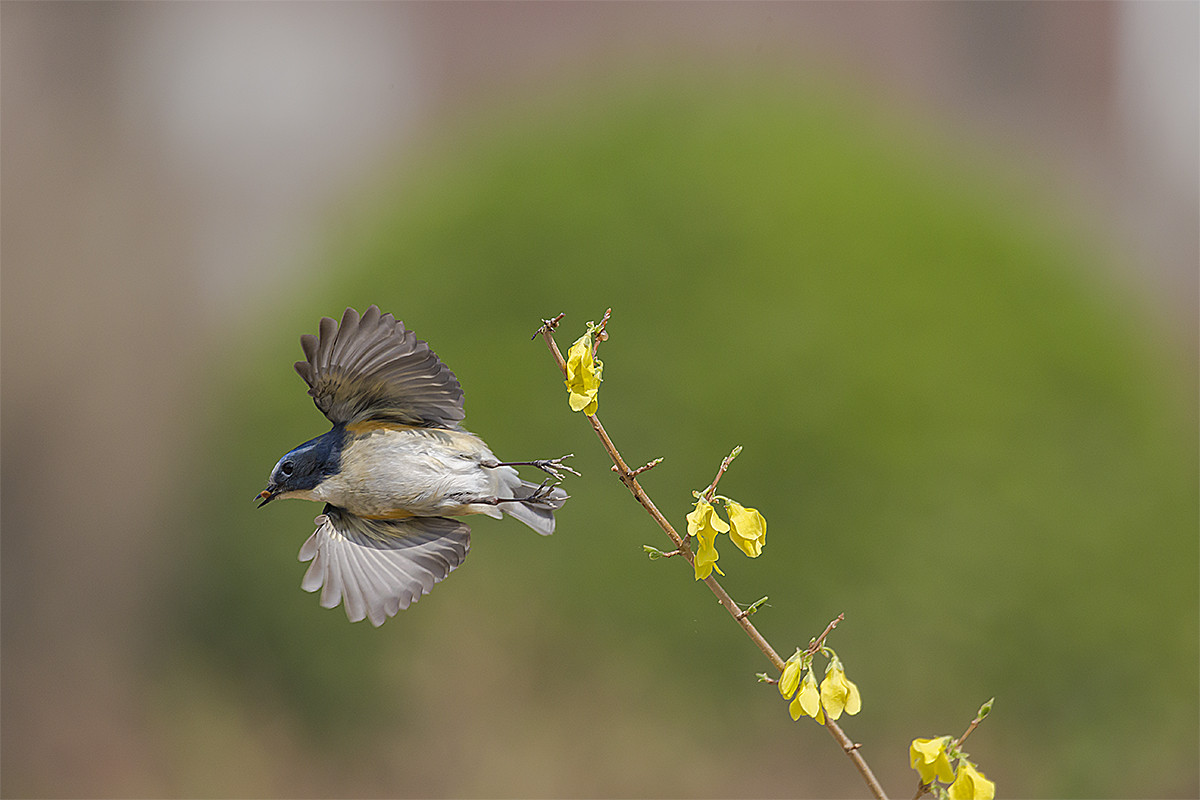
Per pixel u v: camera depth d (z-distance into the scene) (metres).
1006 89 38.97
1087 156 38.69
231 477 13.52
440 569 5.84
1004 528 11.32
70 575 23.77
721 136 12.62
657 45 15.10
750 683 11.88
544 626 12.23
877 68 37.94
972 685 11.31
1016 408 11.58
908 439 11.41
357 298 13.00
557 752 12.27
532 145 13.17
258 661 13.50
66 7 29.33
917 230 12.14
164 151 31.33
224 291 30.81
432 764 12.70
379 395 5.79
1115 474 11.70
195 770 13.95
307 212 33.34
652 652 11.95
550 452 11.89
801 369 11.55
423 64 37.16
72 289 27.83
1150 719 11.50
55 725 19.80
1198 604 11.80
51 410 25.78
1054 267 12.34
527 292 12.23
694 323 11.74
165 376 27.58
